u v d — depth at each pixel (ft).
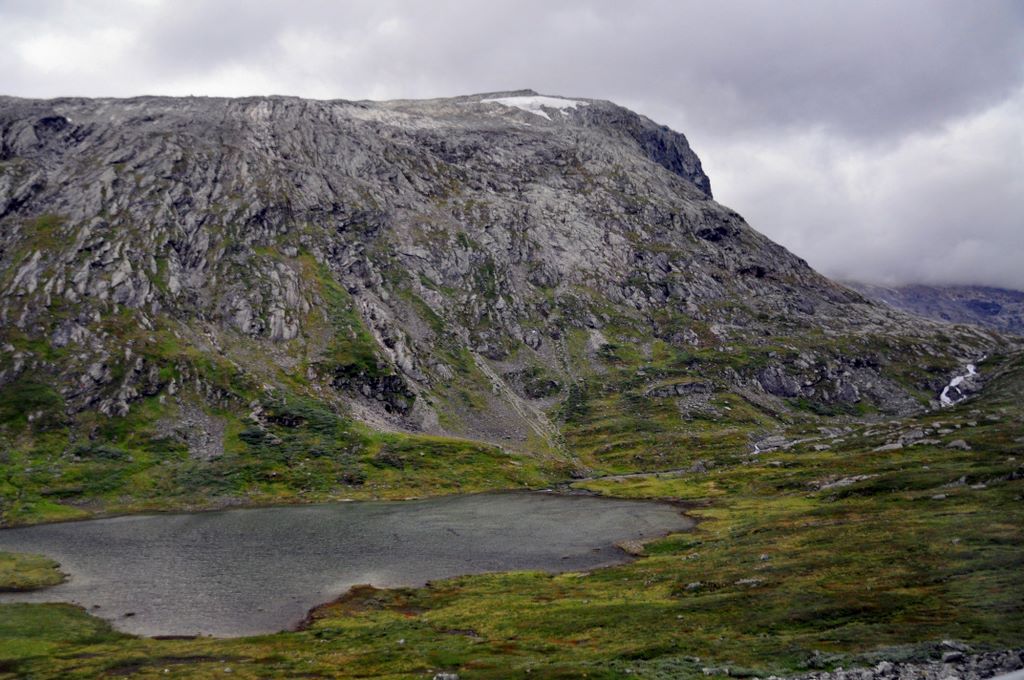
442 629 214.90
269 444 613.93
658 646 169.78
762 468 569.23
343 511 480.23
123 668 184.34
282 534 395.14
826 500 406.41
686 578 253.65
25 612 245.45
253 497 526.16
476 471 622.54
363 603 255.50
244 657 192.75
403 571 306.76
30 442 549.95
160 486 526.57
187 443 595.88
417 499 537.24
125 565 320.91
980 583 186.09
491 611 230.68
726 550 302.25
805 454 613.93
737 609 196.95
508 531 399.03
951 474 383.45
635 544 354.74
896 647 147.33
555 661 166.20
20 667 187.21
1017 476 351.46
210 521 441.68
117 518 458.91
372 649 195.72
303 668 178.19
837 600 189.37
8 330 647.15
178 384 653.71
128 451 567.59
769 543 298.97
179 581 291.38
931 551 230.07
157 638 219.82
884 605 178.50
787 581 221.87
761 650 157.89
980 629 151.84
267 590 276.82
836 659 143.84
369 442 652.89
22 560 328.70
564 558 329.11
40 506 470.39
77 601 263.29
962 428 584.81
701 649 164.96
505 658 173.99
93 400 606.96
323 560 328.90
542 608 228.43
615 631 192.85
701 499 494.18
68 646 209.97
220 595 270.46
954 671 126.62
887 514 318.24
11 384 597.52
